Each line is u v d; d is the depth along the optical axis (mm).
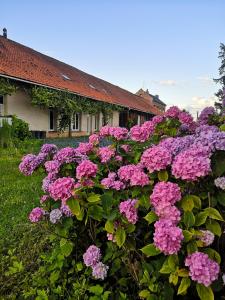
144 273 2031
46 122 22203
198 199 1918
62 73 27531
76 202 2133
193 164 1836
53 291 2525
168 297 1902
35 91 19609
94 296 2301
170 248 1684
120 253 2229
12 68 19438
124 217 2072
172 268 1742
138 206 2084
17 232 4039
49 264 2801
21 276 2953
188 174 1842
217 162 1938
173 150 2117
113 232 2090
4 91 16672
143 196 2072
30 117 20391
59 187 2137
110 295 2340
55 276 2555
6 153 12312
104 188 2271
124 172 2250
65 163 2607
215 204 1957
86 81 32188
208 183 1983
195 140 2146
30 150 12969
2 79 16781
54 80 23328
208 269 1635
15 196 5938
